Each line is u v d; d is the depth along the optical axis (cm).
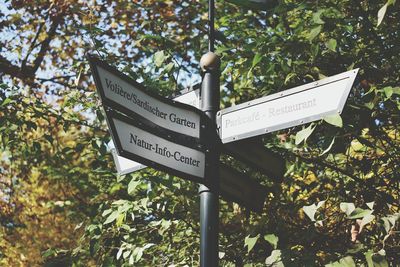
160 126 356
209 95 380
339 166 580
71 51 1077
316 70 533
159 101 360
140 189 584
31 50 1120
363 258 475
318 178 596
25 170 1219
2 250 1358
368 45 539
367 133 546
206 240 359
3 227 1373
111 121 332
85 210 1073
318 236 539
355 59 539
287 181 574
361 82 547
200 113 375
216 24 651
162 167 350
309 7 495
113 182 733
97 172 690
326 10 494
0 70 1153
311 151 557
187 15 914
